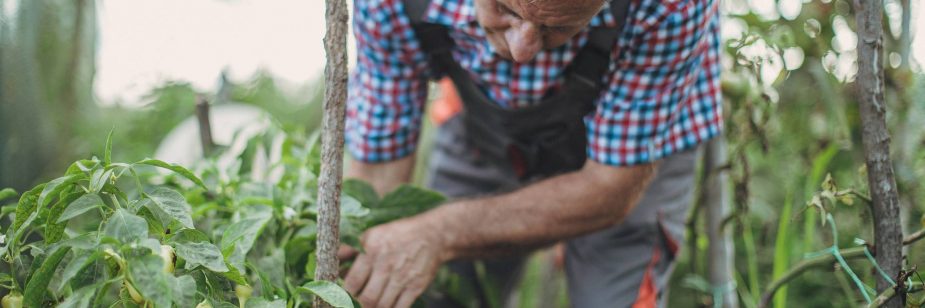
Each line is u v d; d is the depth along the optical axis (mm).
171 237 1050
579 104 1495
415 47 1535
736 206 1834
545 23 1146
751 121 1785
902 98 1706
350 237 1360
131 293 956
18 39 1895
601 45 1369
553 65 1440
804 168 2037
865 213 1567
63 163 2074
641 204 1841
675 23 1313
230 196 1527
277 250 1312
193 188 1507
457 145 2074
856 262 1833
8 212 1288
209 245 1011
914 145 1712
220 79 2854
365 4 1504
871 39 1190
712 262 1914
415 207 1481
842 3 1778
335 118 1077
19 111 1906
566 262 1994
